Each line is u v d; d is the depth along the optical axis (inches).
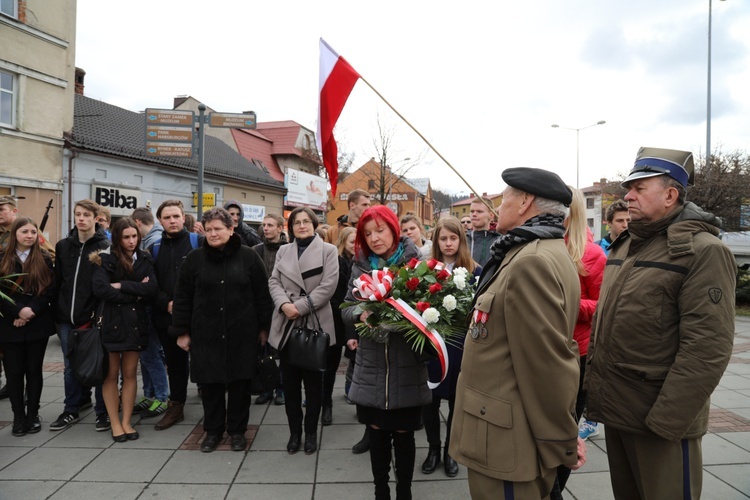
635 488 87.0
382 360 100.4
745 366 247.0
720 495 115.1
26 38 475.8
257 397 195.5
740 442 146.6
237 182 901.8
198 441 148.1
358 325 100.5
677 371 73.2
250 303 144.3
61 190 524.1
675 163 81.3
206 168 801.6
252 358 142.0
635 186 84.1
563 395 64.9
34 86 487.5
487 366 70.4
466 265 134.0
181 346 145.5
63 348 160.6
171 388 162.4
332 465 132.1
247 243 229.8
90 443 146.0
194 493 116.3
